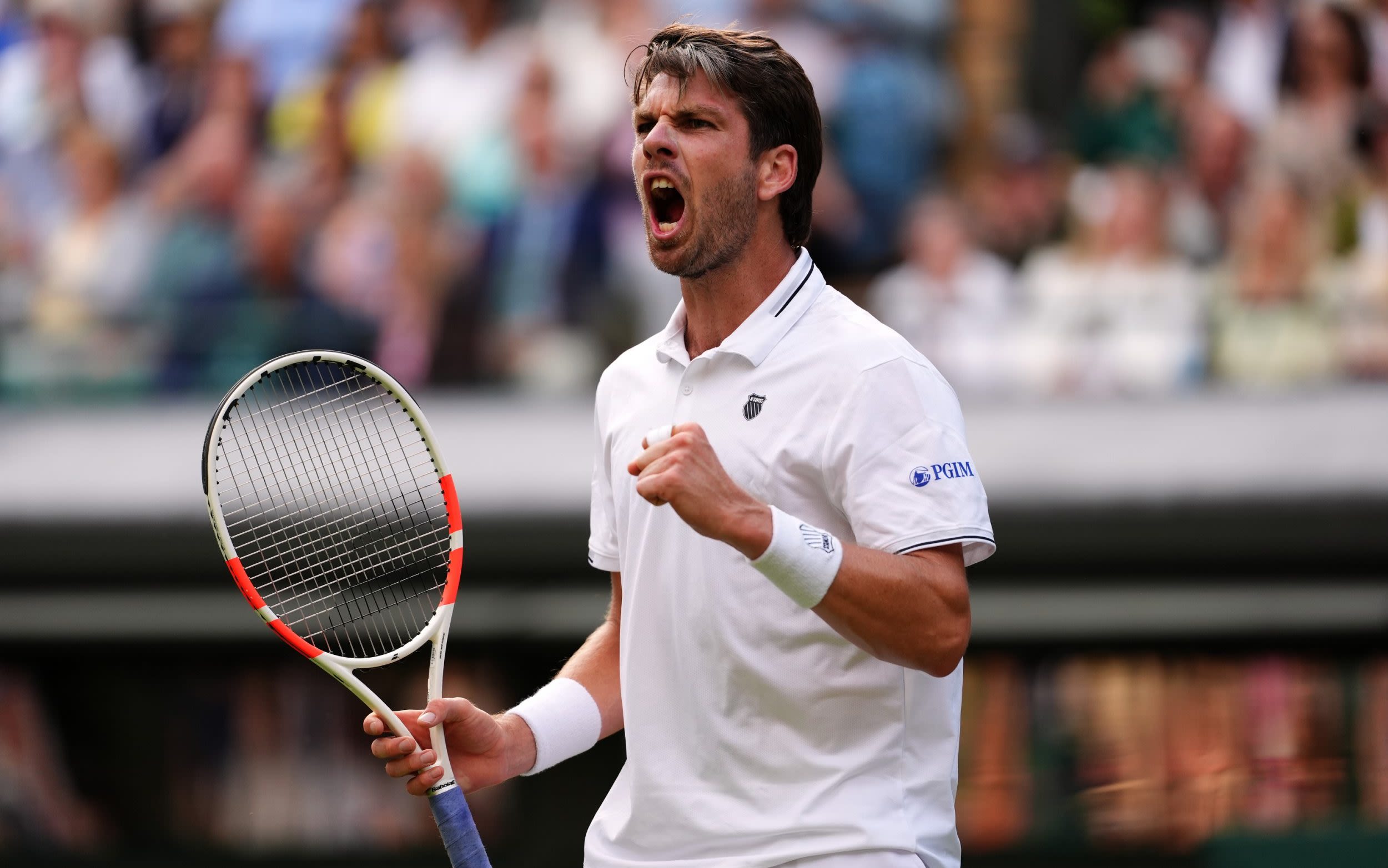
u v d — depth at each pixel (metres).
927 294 23.97
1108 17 25.28
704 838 8.02
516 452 22.78
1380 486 20.36
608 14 25.56
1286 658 20.75
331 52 26.44
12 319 26.14
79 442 24.23
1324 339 23.25
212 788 23.39
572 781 21.75
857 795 7.82
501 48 25.81
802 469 7.91
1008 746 21.28
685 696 8.12
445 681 22.00
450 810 8.26
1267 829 20.62
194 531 22.36
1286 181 23.83
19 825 23.53
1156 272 23.62
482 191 25.19
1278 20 24.41
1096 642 21.00
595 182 24.88
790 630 7.85
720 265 8.12
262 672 23.09
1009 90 25.38
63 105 26.91
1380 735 20.61
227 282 25.77
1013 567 21.09
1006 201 24.42
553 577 21.70
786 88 8.11
